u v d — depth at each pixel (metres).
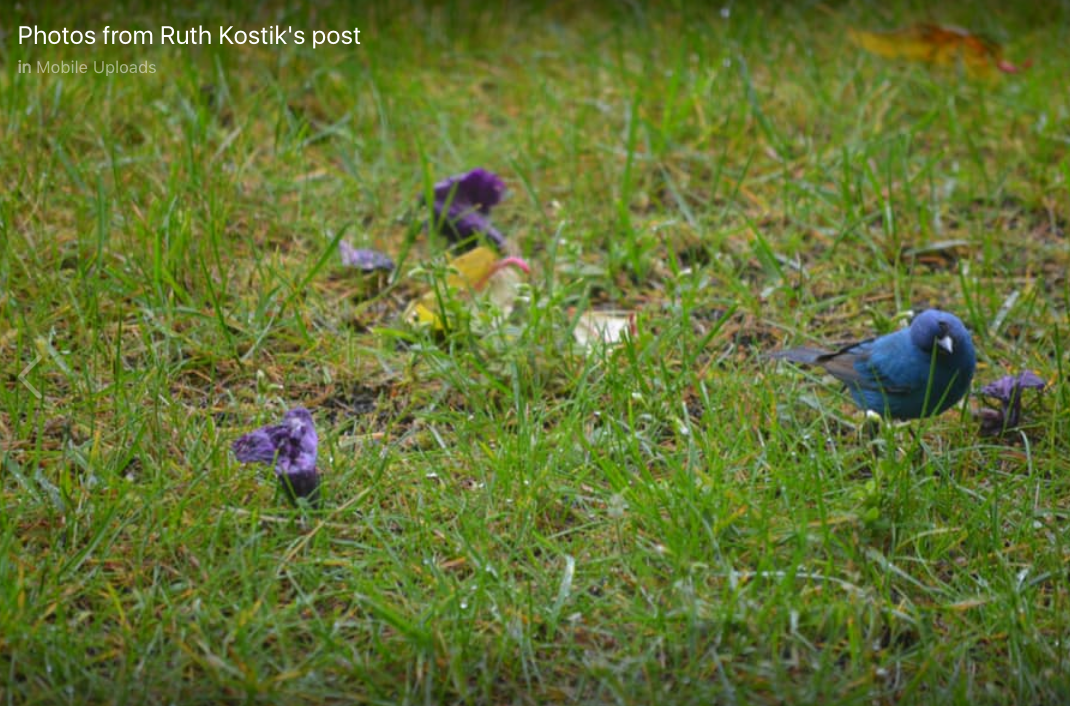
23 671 5.97
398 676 6.15
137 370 8.20
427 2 14.47
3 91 11.21
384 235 10.46
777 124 12.20
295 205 10.64
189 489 7.03
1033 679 6.15
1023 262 10.21
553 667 6.28
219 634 6.24
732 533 6.97
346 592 6.61
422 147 10.65
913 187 11.27
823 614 6.37
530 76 12.95
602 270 9.77
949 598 6.68
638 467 7.62
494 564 6.77
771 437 7.76
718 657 6.18
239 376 8.53
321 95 12.27
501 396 8.43
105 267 9.01
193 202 10.23
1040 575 6.82
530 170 11.34
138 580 6.50
